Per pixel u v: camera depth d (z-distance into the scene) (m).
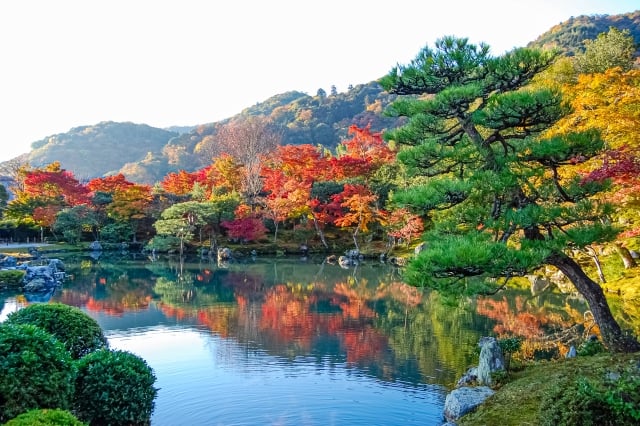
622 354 9.71
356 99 140.62
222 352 15.10
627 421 5.71
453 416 9.39
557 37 81.50
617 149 14.73
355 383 12.26
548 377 9.69
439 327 18.31
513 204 10.72
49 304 9.99
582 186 10.09
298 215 49.75
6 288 27.00
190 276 33.41
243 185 57.88
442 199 9.93
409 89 11.48
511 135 11.09
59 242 53.03
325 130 123.56
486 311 20.91
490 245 8.58
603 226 9.90
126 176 117.19
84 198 56.16
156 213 54.62
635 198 16.69
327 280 31.75
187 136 136.38
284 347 15.71
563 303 22.23
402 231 42.09
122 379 8.25
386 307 22.56
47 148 148.25
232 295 25.91
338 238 51.69
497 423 8.30
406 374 12.98
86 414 7.88
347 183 50.75
